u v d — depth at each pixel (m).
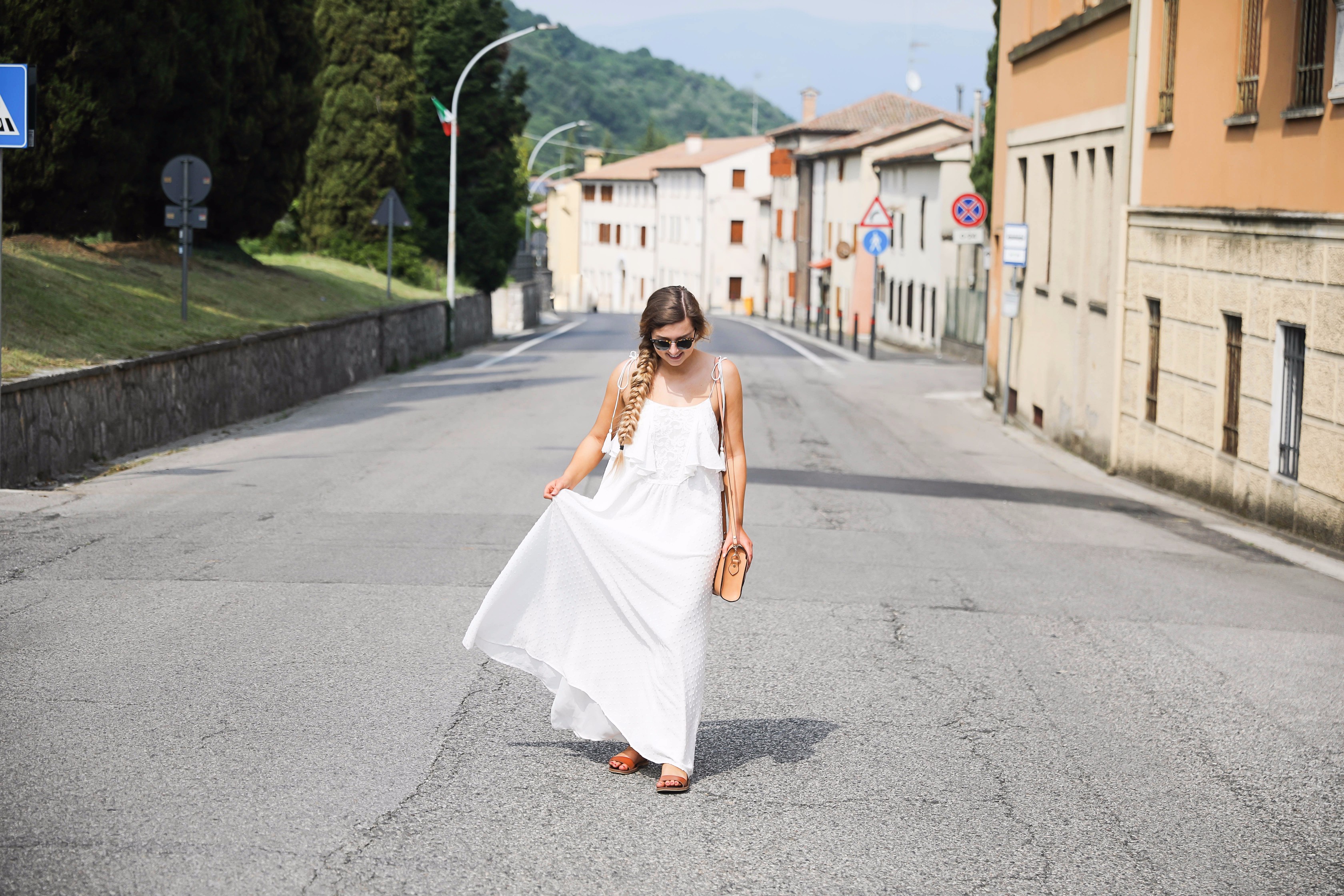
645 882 4.18
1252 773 5.55
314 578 8.73
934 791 5.17
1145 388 17.11
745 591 9.02
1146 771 5.53
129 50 21.14
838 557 10.48
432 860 4.29
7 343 14.63
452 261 37.00
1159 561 11.21
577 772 5.25
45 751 5.21
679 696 5.04
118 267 22.50
